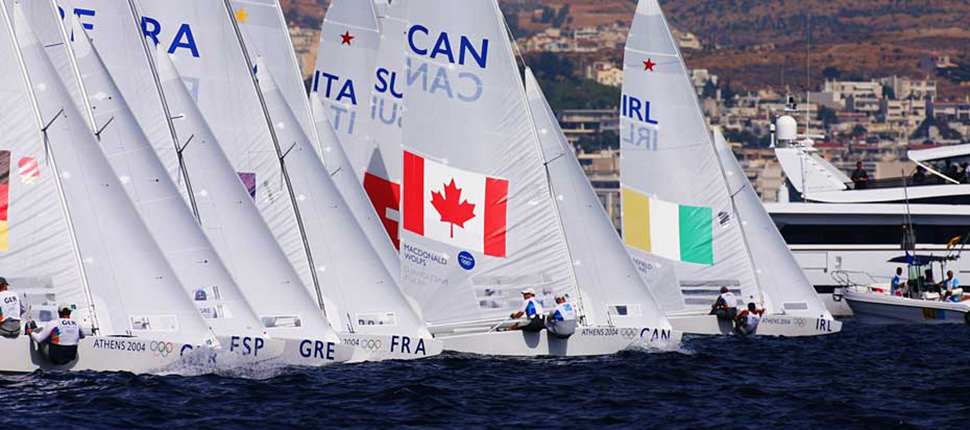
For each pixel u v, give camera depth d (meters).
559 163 148.75
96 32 132.50
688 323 175.38
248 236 131.50
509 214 145.62
